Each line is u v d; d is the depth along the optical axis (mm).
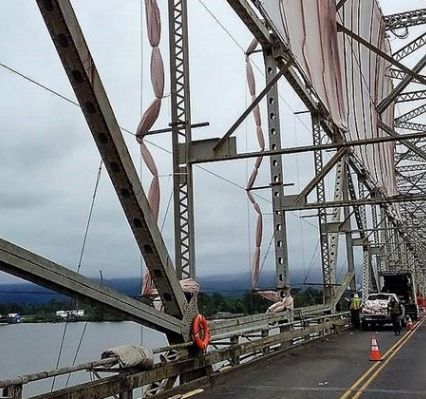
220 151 15336
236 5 18766
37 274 7105
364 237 40000
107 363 8836
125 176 9055
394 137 16141
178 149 15164
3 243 6500
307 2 22688
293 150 16578
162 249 10461
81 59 7598
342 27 28500
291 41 19578
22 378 6531
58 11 7090
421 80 21047
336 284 30594
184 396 10969
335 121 27047
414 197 24328
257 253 22234
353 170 39438
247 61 22516
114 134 8578
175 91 14961
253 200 22875
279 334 18266
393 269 56688
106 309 8992
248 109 16266
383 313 30500
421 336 26625
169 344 11609
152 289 12328
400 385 12398
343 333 28641
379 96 43188
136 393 11867
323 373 14242
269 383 12680
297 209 22750
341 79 29250
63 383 12070
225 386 12258
